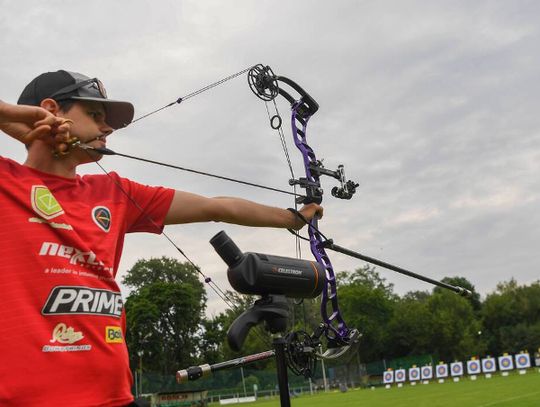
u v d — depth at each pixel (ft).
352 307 229.25
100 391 7.27
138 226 9.37
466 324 226.79
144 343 159.43
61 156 8.03
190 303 165.58
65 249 7.48
